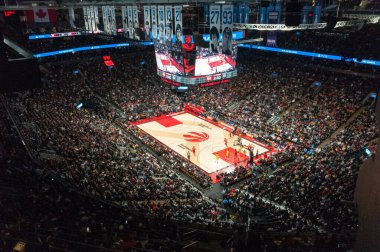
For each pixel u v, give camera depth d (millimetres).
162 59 33062
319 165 25938
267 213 20766
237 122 41219
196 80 31141
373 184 7848
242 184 28359
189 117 45188
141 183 23438
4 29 18141
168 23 25969
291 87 44312
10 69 16031
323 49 46000
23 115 31812
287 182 24391
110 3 32219
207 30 25828
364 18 27141
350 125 33750
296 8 22266
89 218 15961
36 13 27656
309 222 18500
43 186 19125
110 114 41750
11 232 14258
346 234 14727
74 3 32844
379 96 8156
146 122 43375
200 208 21500
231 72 32844
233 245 14500
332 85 42062
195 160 33531
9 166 21078
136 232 15406
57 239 13484
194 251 14320
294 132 35688
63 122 33031
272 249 14234
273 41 44906
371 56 41875
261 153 34625
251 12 31641
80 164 24406
